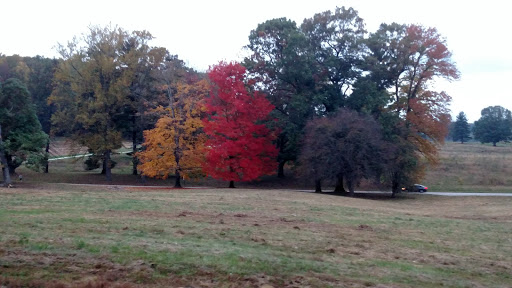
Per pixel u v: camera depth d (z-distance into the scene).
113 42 48.28
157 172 40.88
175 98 42.12
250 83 44.97
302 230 15.06
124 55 48.00
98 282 7.62
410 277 9.64
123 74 47.62
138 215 16.45
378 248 12.82
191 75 46.59
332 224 17.08
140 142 57.22
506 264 11.77
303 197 30.05
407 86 46.78
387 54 46.16
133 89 49.94
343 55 46.88
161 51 50.31
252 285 8.16
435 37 44.12
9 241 10.11
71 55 47.47
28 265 8.31
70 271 8.19
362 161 37.88
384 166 38.25
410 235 15.65
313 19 48.19
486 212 28.03
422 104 44.41
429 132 44.84
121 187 39.38
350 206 26.66
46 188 33.78
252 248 11.45
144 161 41.03
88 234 11.76
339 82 47.47
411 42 44.50
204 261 9.35
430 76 44.34
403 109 46.28
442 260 11.74
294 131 43.56
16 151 36.28
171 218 16.06
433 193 46.66
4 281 7.45
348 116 39.38
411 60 45.16
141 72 49.66
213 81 39.84
